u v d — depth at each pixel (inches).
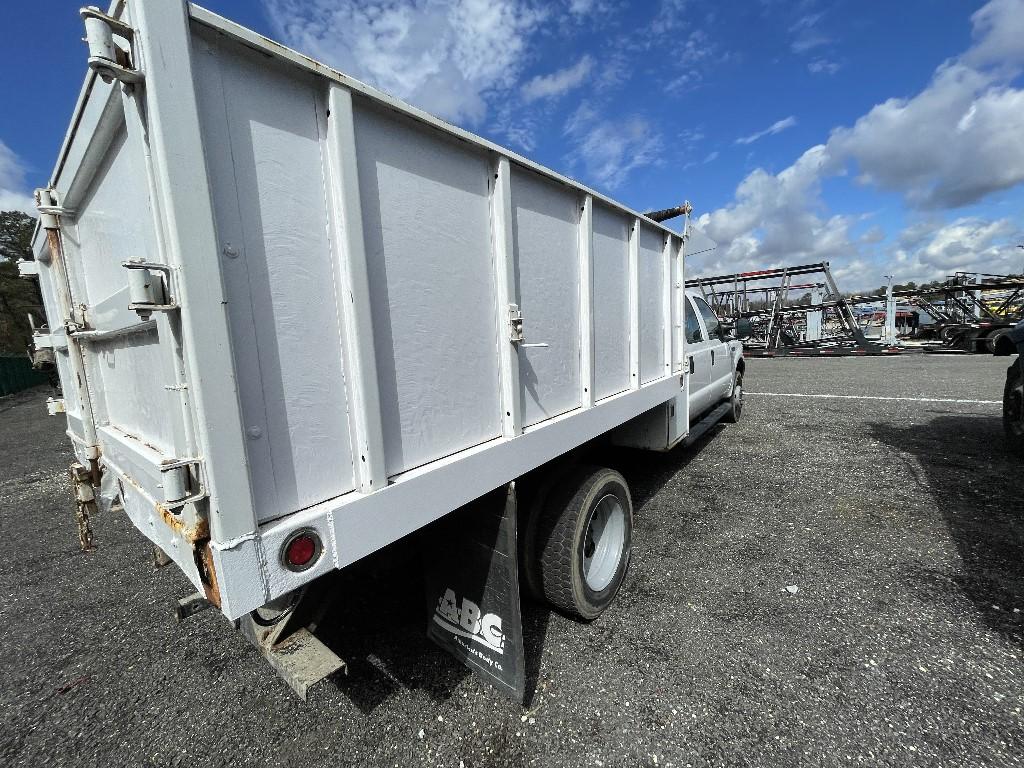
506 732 72.7
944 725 70.7
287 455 49.1
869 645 88.4
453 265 67.0
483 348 73.0
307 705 80.4
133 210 54.7
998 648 86.0
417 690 81.8
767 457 203.5
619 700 77.7
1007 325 593.6
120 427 79.0
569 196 93.4
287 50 45.7
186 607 71.2
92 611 114.6
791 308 767.1
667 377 142.8
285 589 47.7
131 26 39.1
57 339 97.0
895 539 127.9
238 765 70.2
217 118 42.9
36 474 248.2
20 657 98.4
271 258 47.0
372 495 54.6
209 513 44.6
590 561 103.2
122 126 53.4
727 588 108.7
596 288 105.0
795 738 69.6
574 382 97.6
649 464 199.9
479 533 75.9
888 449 206.5
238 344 44.8
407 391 60.7
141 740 75.8
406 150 59.6
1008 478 166.6
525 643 92.0
